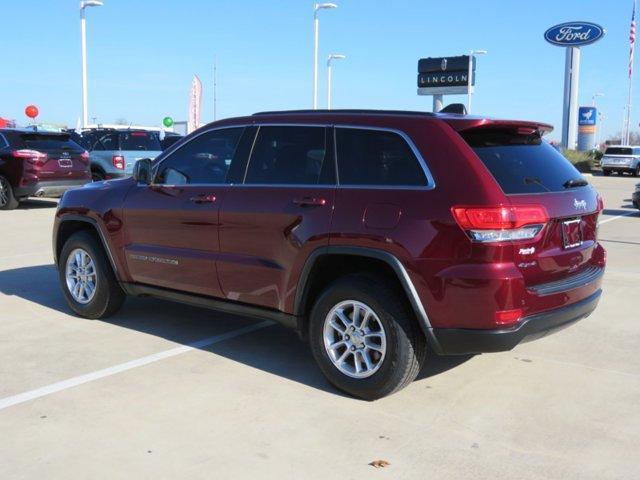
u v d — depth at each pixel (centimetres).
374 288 425
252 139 507
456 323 397
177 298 551
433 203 403
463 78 3534
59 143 1557
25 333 582
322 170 459
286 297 467
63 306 677
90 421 404
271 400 438
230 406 428
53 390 451
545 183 434
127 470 347
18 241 1081
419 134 425
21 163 1492
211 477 341
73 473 344
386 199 421
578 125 5547
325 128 468
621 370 499
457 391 456
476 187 395
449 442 380
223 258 501
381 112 454
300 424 402
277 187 476
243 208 487
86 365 501
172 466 351
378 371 425
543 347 552
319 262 451
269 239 472
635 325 618
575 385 469
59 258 656
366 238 420
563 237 434
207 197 512
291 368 500
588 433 393
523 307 397
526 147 457
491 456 364
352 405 431
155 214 549
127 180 598
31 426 397
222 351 538
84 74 2780
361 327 436
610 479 341
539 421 409
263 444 376
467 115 444
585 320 634
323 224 441
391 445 376
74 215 618
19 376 477
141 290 579
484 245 388
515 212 392
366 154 443
